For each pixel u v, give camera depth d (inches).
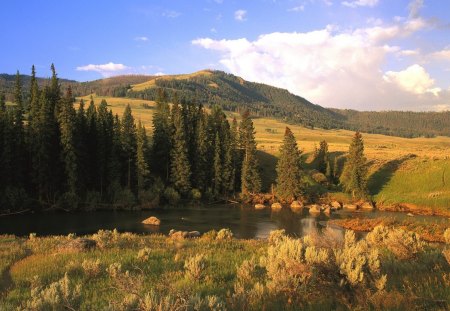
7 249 886.4
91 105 3383.4
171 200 2878.9
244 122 3503.9
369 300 294.4
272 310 294.7
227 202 3243.1
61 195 2586.1
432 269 409.7
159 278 510.6
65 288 343.6
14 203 2345.0
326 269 339.0
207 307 273.4
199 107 3986.2
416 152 4697.3
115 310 274.2
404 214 2630.4
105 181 2920.8
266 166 4084.6
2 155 2447.1
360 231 1827.0
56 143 2701.8
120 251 787.4
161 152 3284.9
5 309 365.4
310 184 3440.0
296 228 1989.4
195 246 886.4
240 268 501.0
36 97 2839.6
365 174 3161.9
